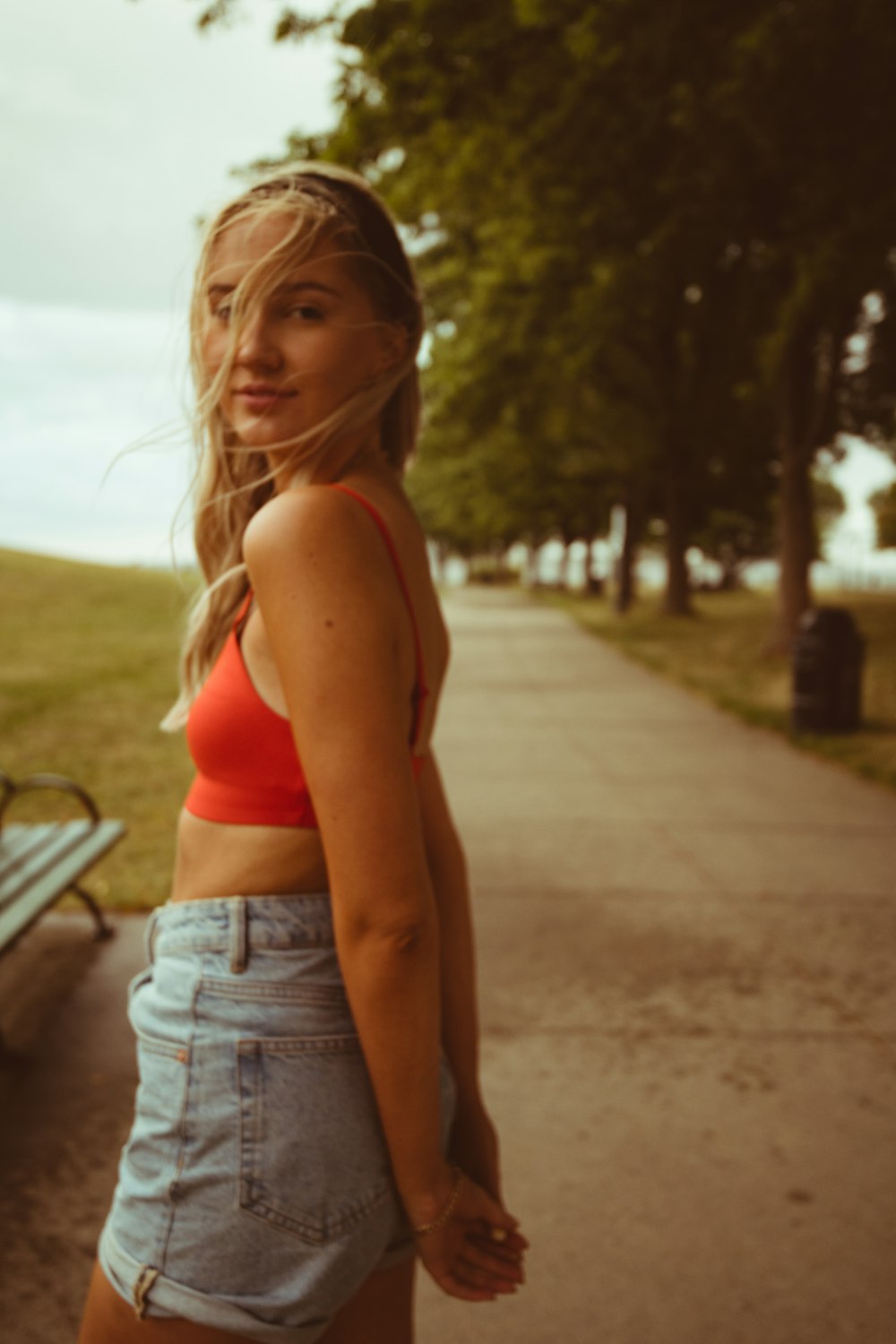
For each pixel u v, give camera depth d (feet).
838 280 32.99
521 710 36.86
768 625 76.23
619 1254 8.02
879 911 15.80
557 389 61.41
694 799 23.22
